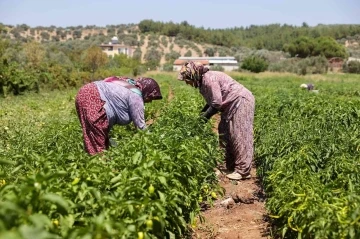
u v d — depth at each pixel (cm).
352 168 621
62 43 13162
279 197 622
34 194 353
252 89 2977
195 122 866
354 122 1125
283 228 576
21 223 308
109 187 492
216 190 757
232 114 876
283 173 660
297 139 829
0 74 2838
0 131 1239
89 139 752
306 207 519
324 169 676
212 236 647
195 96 1892
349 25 17475
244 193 819
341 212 489
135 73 5962
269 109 1511
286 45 11600
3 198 363
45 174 400
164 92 2534
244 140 880
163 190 515
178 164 592
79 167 554
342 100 1586
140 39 16350
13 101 2491
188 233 620
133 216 431
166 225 510
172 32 16988
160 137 682
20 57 4569
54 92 3266
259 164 1002
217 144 868
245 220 718
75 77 3756
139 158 541
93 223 373
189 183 611
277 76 6100
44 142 866
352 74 6869
